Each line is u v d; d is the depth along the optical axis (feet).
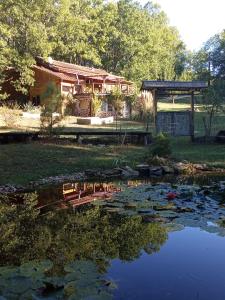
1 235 20.95
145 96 102.53
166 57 218.18
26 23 111.55
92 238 19.97
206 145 60.39
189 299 13.28
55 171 41.93
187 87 61.87
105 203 27.12
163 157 47.83
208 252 17.89
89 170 42.37
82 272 14.92
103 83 128.57
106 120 94.79
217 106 66.33
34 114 90.84
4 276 14.47
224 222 21.58
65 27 142.10
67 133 60.08
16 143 56.34
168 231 20.44
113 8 173.06
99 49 166.50
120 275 15.21
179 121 63.52
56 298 12.79
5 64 103.91
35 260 16.65
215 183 35.19
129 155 50.44
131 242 19.25
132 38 171.32
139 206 25.76
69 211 26.07
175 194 28.40
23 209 27.09
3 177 38.32
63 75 112.16
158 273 15.44
